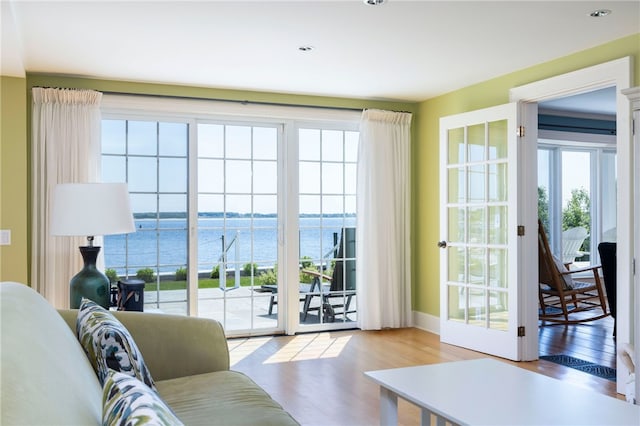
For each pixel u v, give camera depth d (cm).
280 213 580
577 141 744
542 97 459
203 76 495
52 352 128
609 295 509
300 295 588
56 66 459
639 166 317
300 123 586
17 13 337
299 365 456
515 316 473
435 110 592
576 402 210
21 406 80
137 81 511
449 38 393
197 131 545
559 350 514
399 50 421
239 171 564
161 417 96
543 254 632
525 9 337
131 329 253
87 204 317
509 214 480
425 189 609
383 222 597
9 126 447
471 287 519
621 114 393
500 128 493
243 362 466
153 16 345
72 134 479
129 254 520
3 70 428
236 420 193
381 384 237
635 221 320
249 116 561
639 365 315
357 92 567
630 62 388
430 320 595
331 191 603
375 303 593
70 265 473
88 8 331
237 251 564
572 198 848
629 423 189
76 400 109
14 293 171
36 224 469
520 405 207
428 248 604
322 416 337
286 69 473
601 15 349
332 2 325
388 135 599
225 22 357
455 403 209
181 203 539
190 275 539
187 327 262
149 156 527
